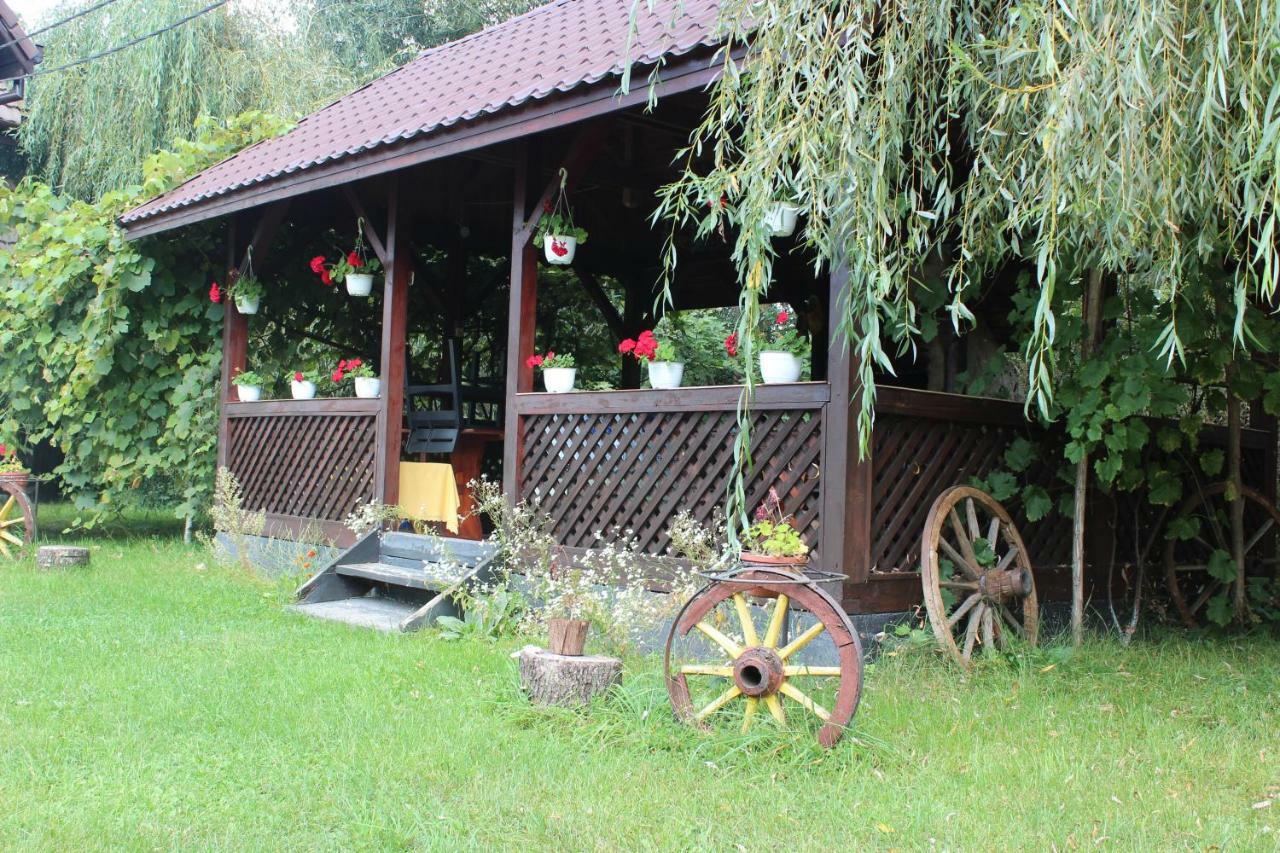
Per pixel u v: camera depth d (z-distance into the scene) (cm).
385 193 814
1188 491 674
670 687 391
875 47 394
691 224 896
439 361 1067
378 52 1911
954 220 450
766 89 387
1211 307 539
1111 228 363
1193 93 344
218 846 283
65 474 960
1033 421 576
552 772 347
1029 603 535
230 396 899
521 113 547
